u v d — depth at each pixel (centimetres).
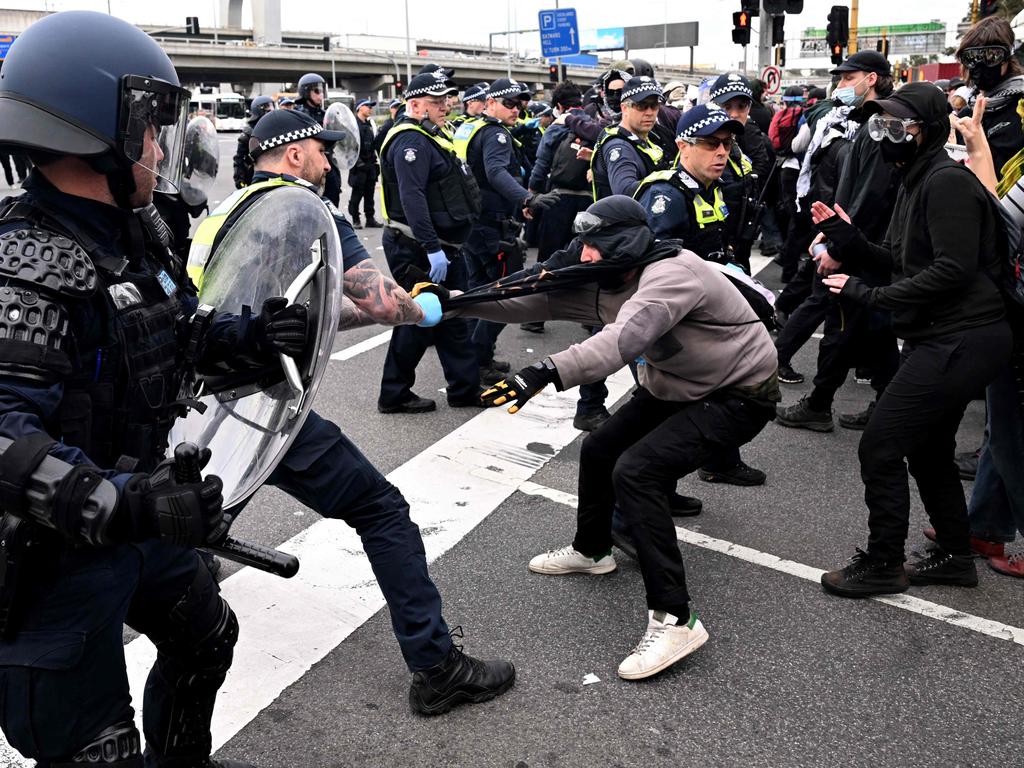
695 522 395
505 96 607
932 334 308
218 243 256
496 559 358
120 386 155
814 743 252
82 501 130
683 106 861
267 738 252
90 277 144
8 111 146
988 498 347
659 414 314
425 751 248
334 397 562
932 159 304
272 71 6894
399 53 7594
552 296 295
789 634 307
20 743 154
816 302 562
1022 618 318
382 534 259
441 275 515
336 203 1162
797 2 1393
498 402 245
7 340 134
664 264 276
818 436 504
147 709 203
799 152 732
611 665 289
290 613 315
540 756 246
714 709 267
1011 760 245
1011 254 304
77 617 152
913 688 277
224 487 185
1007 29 441
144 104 153
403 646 261
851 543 375
